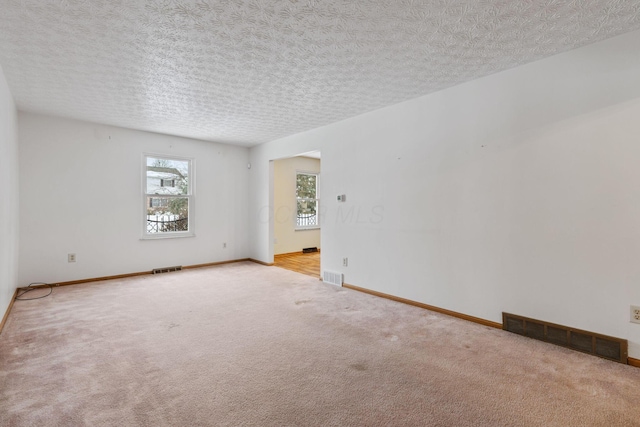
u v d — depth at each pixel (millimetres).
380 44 2365
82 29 2148
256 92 3357
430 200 3418
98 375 2047
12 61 2621
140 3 1858
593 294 2383
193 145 5621
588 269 2402
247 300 3744
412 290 3592
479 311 3031
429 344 2547
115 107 3836
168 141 5316
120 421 1603
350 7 1908
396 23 2090
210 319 3098
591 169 2383
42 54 2504
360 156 4172
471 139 3074
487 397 1832
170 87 3205
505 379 2025
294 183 7520
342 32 2197
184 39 2285
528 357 2326
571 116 2471
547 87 2590
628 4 1876
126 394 1841
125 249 4871
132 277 4863
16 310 3299
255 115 4195
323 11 1948
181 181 5570
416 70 2832
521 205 2746
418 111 3520
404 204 3666
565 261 2512
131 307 3443
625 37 2230
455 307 3211
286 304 3602
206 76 2936
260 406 1743
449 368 2162
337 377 2047
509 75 2809
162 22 2066
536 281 2666
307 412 1692
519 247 2762
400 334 2750
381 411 1704
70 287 4246
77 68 2762
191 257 5637
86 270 4516
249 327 2898
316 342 2578
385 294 3873
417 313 3311
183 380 2000
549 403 1773
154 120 4410
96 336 2664
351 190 4305
